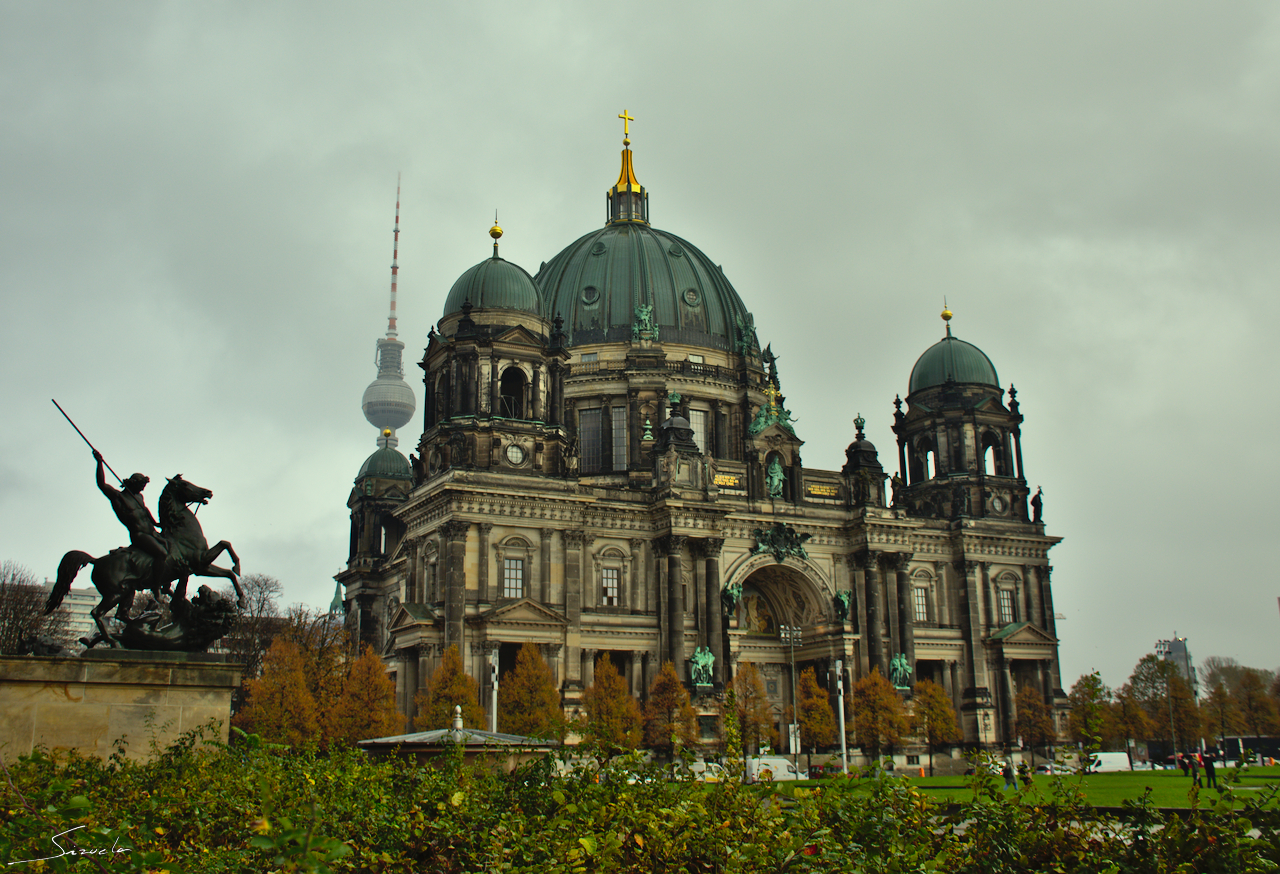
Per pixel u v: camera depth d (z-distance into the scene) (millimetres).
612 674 109062
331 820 22000
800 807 20219
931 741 126000
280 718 101188
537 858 20125
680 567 121125
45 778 28328
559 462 117812
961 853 18984
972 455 145375
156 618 41375
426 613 111375
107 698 39156
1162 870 17234
